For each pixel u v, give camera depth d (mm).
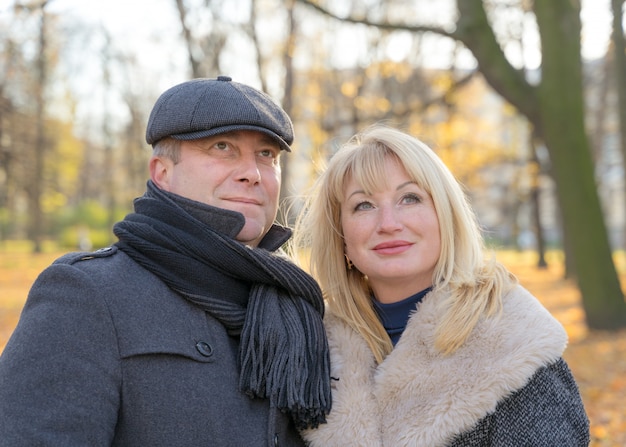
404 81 15906
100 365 1680
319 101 15984
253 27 11281
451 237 2055
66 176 31406
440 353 1945
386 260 2070
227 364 1849
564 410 1852
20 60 16125
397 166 2088
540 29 9031
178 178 1962
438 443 1854
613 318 9242
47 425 1570
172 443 1719
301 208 2480
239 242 1979
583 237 9297
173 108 1930
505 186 26250
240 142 1961
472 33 8891
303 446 2000
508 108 16031
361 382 2035
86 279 1745
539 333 1856
